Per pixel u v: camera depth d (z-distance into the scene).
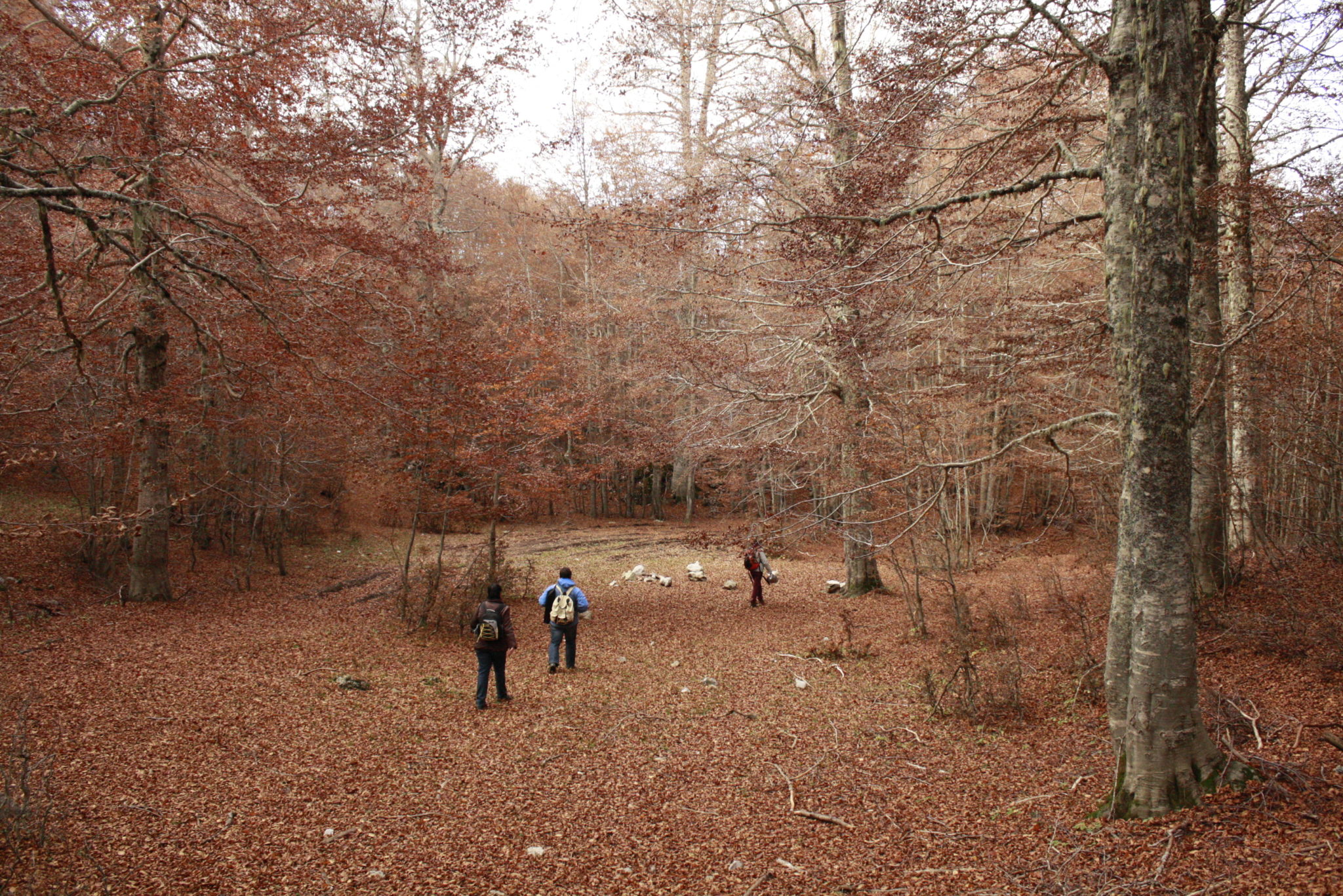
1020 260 9.39
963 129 8.20
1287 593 7.73
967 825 5.14
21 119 7.34
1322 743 5.16
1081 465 12.98
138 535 13.16
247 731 7.29
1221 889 3.66
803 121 9.68
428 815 5.69
